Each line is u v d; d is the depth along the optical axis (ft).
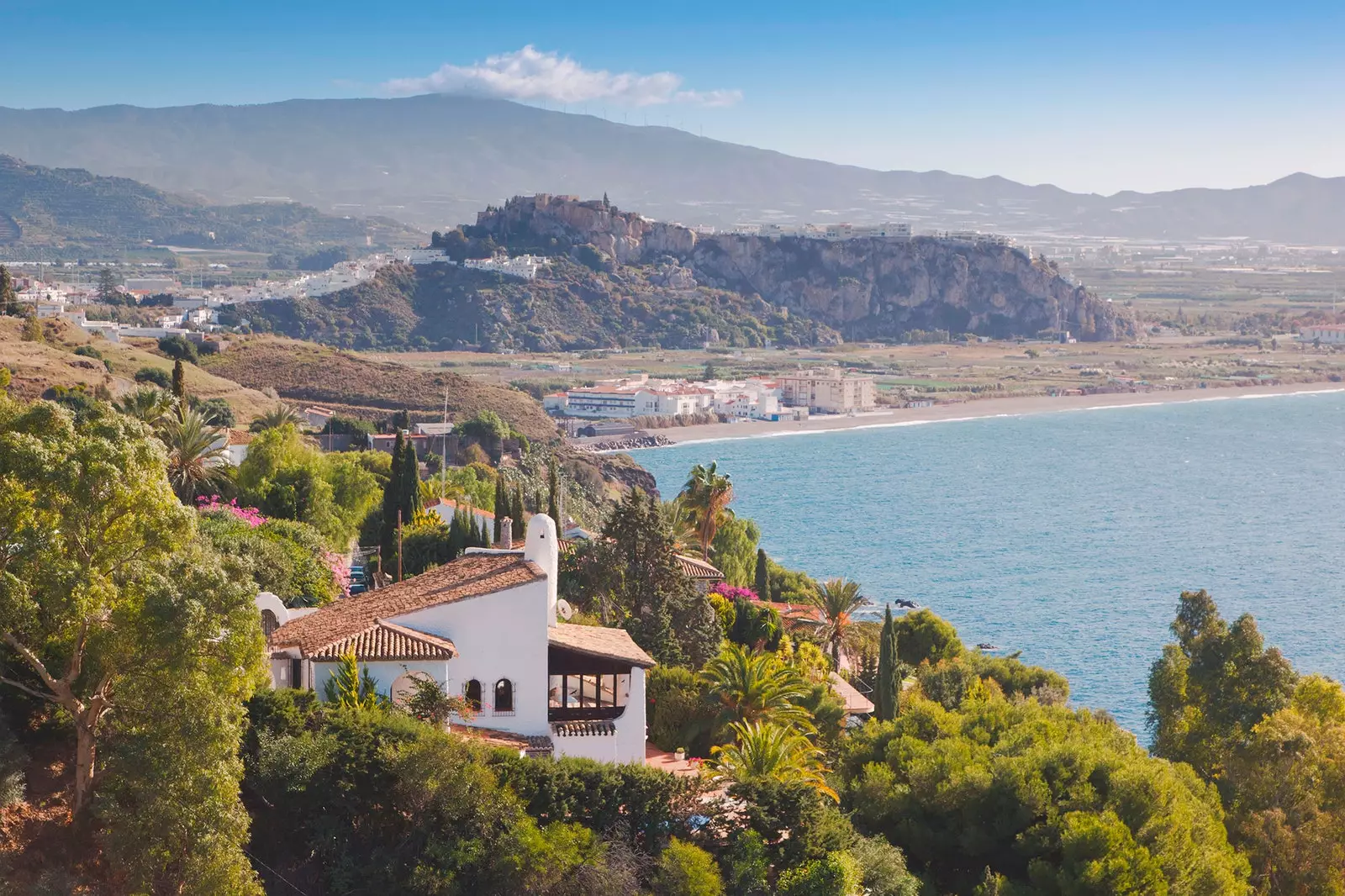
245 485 340.59
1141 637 549.13
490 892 139.54
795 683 207.10
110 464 130.93
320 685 159.12
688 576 302.25
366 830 143.54
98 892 126.82
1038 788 173.47
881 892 155.12
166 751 124.88
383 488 395.55
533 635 171.01
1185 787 202.80
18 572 125.80
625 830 148.25
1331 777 228.84
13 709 142.10
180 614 124.67
